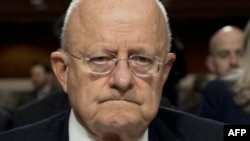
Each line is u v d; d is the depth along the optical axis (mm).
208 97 2287
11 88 8570
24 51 8836
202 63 8297
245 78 2143
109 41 1072
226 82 2232
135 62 1082
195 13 7559
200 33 8242
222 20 8062
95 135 1150
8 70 8852
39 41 8758
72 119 1214
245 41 2178
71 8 1161
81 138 1190
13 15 7867
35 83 5871
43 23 8672
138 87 1075
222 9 7461
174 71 2252
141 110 1076
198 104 3400
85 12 1109
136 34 1082
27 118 1913
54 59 1201
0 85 8578
